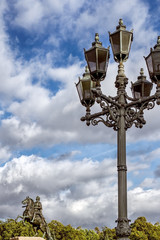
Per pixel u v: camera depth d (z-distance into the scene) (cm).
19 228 4353
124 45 1000
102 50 962
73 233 5644
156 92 945
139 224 6100
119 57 1006
